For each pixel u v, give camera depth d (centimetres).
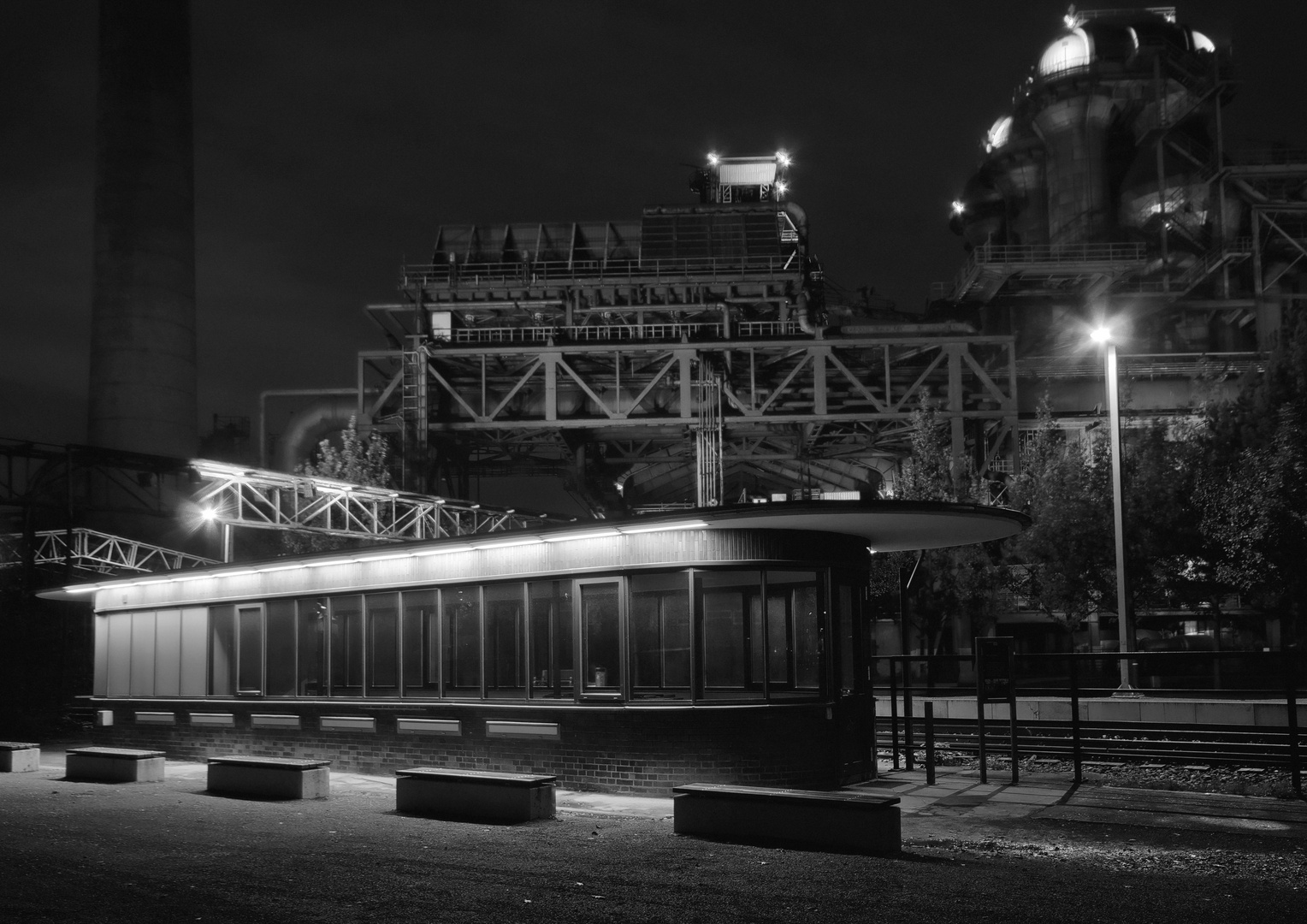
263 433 6894
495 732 1767
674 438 7050
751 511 1503
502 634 1791
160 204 7188
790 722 1606
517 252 7238
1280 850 1154
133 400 6956
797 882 965
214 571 2231
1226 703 2198
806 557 1638
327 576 2048
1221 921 826
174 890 940
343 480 5275
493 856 1095
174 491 6850
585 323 7012
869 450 6750
